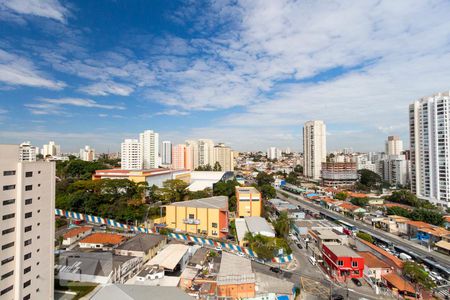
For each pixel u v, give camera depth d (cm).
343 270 5984
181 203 9881
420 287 5359
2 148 3878
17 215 4059
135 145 19612
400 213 10719
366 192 18300
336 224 9850
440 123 12888
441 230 8400
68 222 9144
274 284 5406
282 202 13412
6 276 3875
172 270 5903
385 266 5997
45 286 4503
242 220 9700
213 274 5844
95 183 10444
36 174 4369
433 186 13225
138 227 8906
